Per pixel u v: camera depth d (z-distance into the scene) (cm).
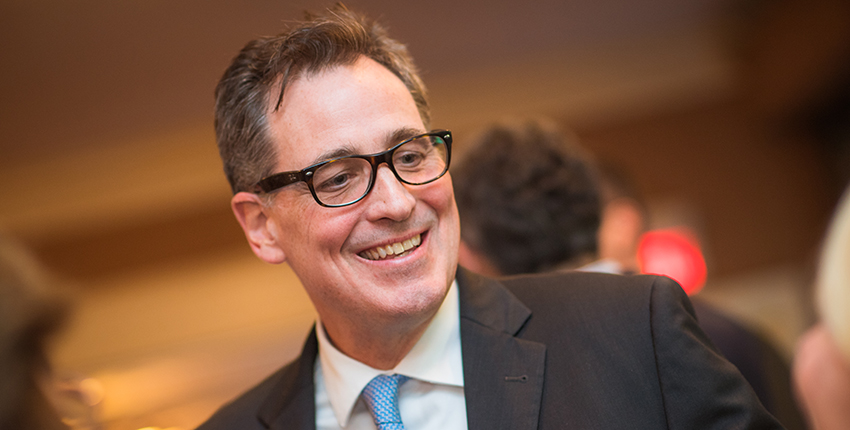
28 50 418
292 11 401
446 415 121
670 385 108
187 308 584
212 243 590
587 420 109
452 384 121
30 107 488
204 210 593
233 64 127
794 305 544
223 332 579
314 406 131
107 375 570
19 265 101
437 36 488
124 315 583
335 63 118
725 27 536
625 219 240
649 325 113
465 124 571
